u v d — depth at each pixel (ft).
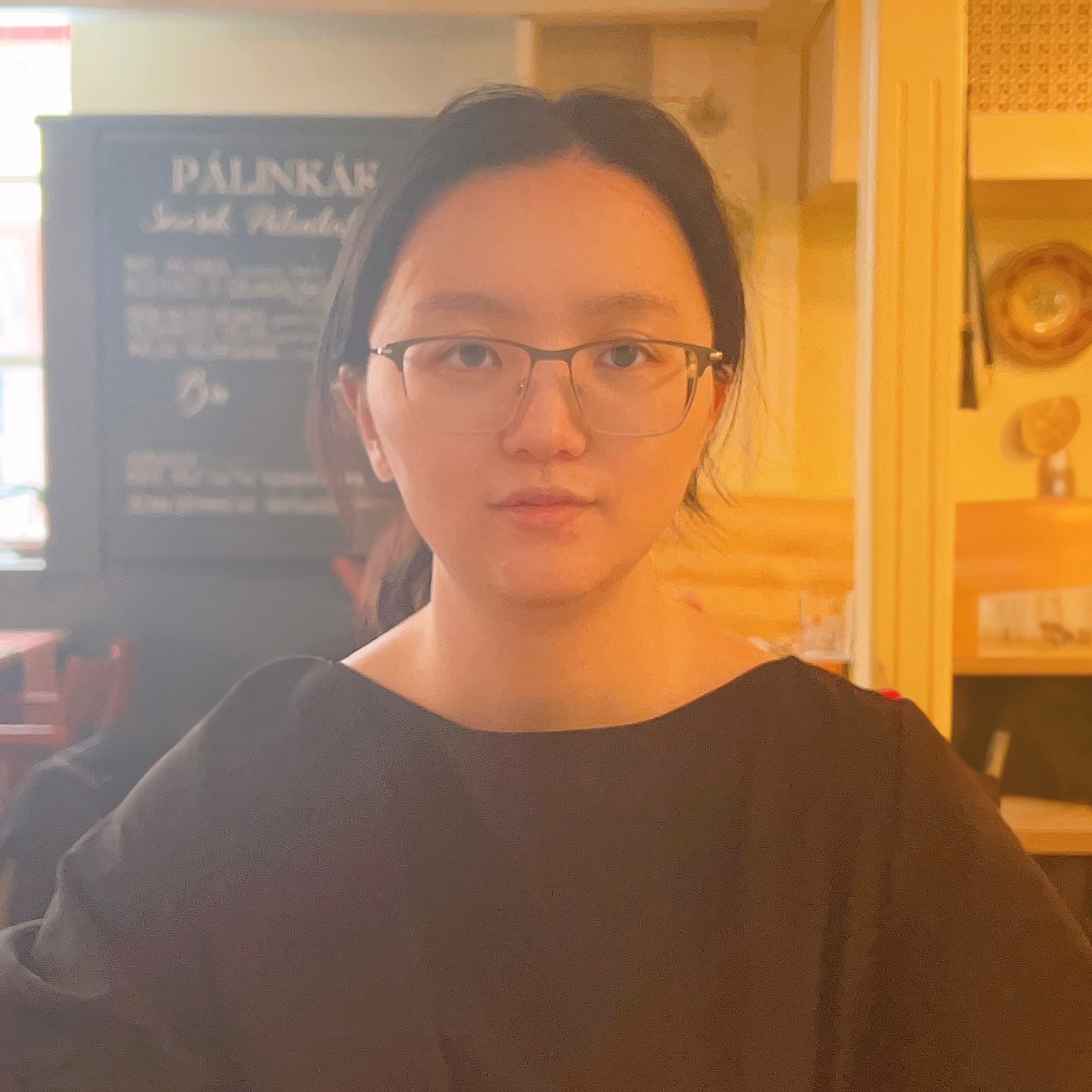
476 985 2.01
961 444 3.04
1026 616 3.07
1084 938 2.06
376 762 2.13
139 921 2.08
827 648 2.21
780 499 2.19
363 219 2.06
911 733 2.14
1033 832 2.79
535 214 1.97
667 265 2.00
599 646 2.11
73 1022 2.00
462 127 1.99
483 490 2.00
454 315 1.98
